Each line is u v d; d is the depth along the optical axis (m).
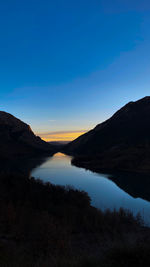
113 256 4.95
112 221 19.83
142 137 162.62
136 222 21.41
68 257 5.52
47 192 32.09
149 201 41.44
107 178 71.69
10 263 5.95
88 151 199.00
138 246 5.13
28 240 10.36
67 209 22.94
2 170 91.25
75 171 90.56
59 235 9.73
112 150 145.25
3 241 10.13
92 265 4.66
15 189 31.30
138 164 95.75
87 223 18.30
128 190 52.22
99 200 41.84
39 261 5.74
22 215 16.55
